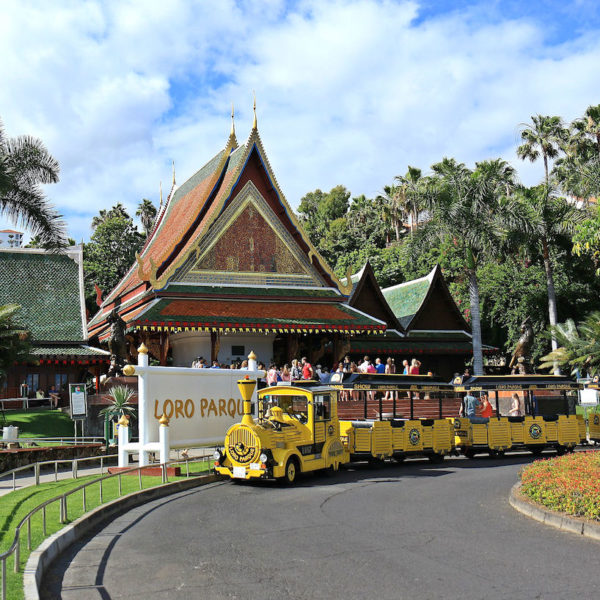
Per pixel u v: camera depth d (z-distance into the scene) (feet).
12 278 162.20
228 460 58.90
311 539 36.42
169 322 114.21
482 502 47.91
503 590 27.07
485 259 164.14
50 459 75.92
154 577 29.68
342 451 67.77
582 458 56.08
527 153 229.45
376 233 303.07
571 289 184.34
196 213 129.59
